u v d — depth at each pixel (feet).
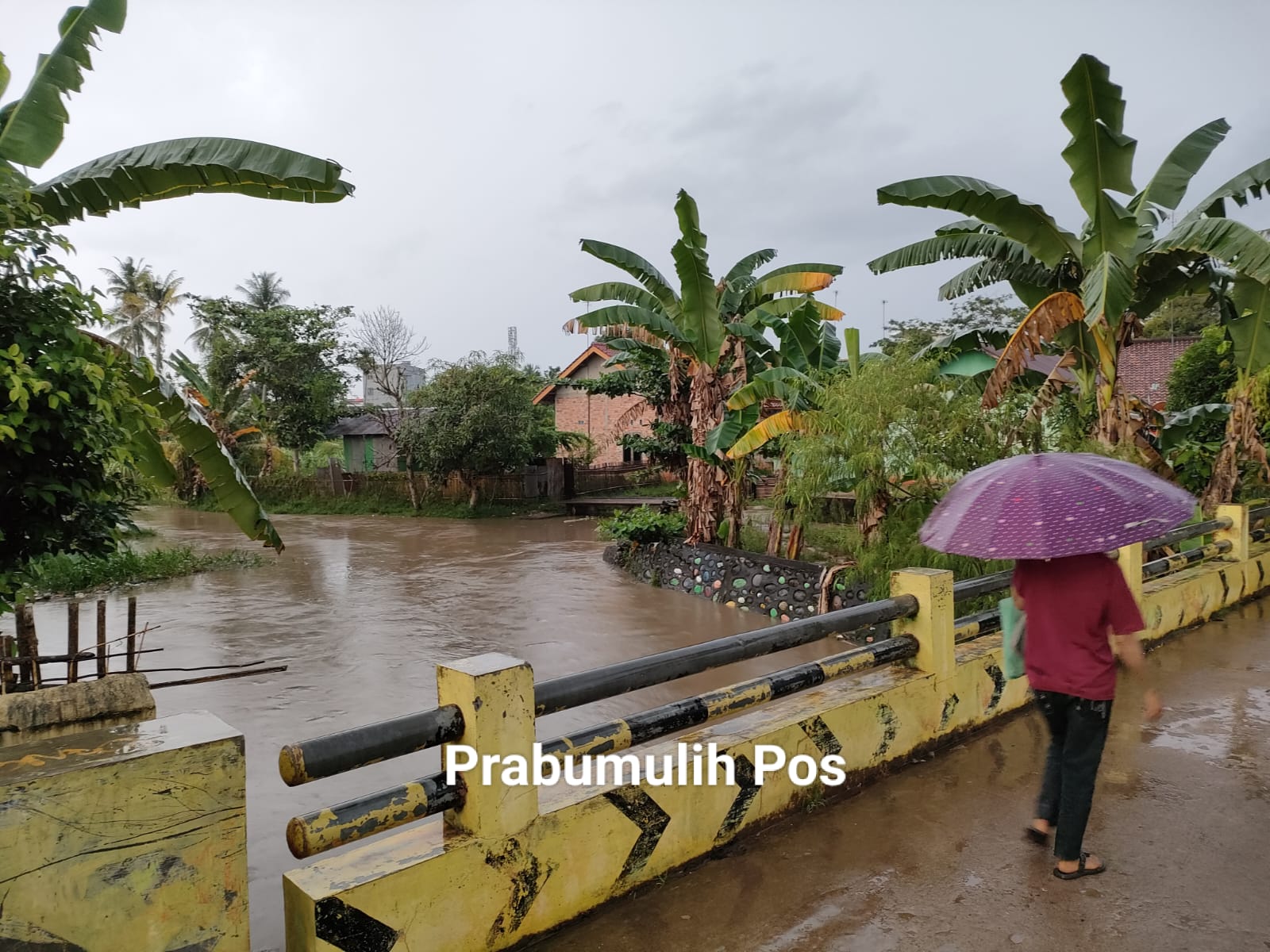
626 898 9.46
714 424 38.27
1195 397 40.93
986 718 14.76
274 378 95.09
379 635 30.50
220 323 97.35
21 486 13.88
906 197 23.84
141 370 16.99
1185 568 24.04
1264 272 21.02
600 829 9.13
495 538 63.26
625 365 57.21
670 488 89.51
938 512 10.40
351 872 7.41
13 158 16.07
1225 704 15.92
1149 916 8.96
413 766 18.04
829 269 36.06
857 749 12.32
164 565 45.11
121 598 38.96
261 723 20.75
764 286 37.76
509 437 77.05
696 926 8.91
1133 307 28.22
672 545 41.91
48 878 5.61
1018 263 27.86
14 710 9.69
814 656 26.96
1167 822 11.18
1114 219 22.74
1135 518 9.00
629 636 30.12
